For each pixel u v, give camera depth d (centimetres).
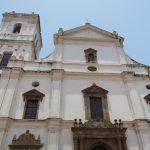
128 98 3162
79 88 3228
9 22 4725
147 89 3331
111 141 2683
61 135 2688
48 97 3080
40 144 2591
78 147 2581
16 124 2756
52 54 3712
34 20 4791
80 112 2947
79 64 3562
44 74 3347
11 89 3077
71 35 4022
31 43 4206
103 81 3353
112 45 3938
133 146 2666
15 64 3444
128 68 3578
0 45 4122
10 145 2556
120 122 2789
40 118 2845
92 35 4069
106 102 3091
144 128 2775
